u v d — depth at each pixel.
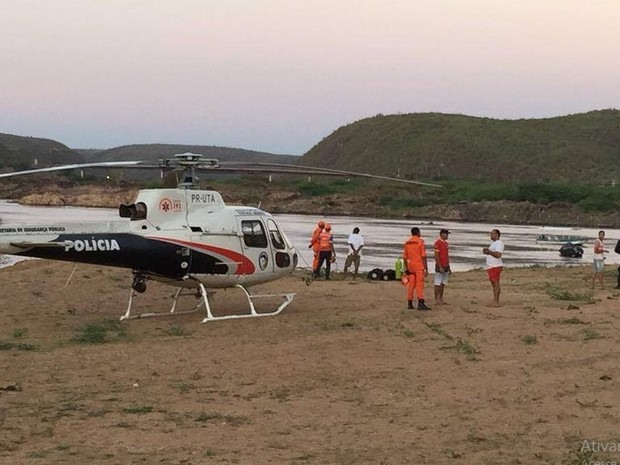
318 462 7.32
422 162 172.50
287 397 9.91
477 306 18.58
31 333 14.56
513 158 166.38
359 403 9.59
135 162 14.59
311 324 15.69
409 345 13.44
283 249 16.94
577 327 15.27
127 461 7.30
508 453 7.60
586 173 156.75
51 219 75.44
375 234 63.84
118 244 14.79
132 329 15.07
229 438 8.09
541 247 53.12
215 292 19.77
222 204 16.33
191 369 11.58
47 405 9.42
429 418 8.88
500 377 10.93
